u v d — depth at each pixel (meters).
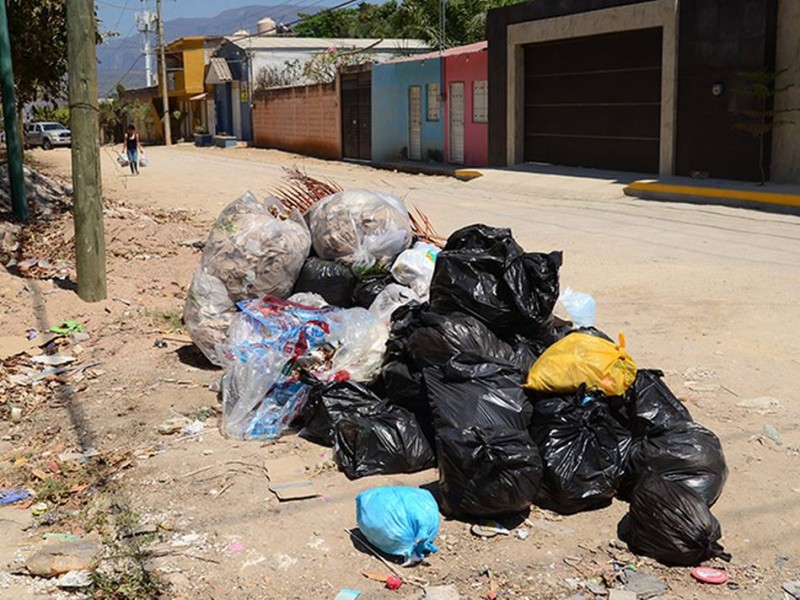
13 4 17.48
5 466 5.61
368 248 7.15
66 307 8.88
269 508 4.75
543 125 22.98
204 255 7.20
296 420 5.80
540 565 4.17
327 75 38.56
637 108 19.86
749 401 5.95
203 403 6.37
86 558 4.36
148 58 72.00
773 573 4.08
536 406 4.89
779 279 9.38
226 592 4.02
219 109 52.41
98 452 5.68
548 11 21.66
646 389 5.08
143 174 27.34
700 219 14.10
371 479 5.02
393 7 53.69
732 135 17.30
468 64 25.52
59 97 21.61
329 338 5.97
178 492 4.98
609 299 8.83
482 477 4.41
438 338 5.35
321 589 4.03
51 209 14.94
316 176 25.95
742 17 16.77
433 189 21.17
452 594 3.93
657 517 4.17
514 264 5.69
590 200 17.69
